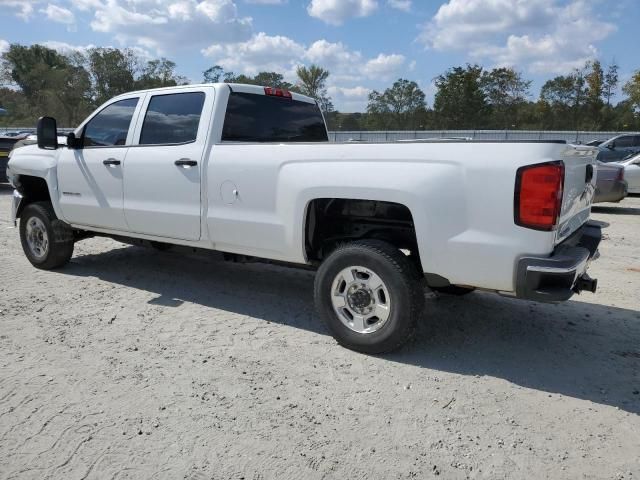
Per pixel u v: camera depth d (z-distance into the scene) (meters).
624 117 55.50
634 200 15.63
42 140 5.55
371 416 3.18
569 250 3.53
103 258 6.89
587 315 5.02
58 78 62.22
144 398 3.34
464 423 3.13
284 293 5.53
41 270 6.26
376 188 3.72
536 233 3.31
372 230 4.23
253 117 5.16
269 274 6.25
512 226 3.36
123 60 60.88
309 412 3.21
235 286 5.75
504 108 59.78
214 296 5.40
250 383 3.56
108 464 2.70
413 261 4.13
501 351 4.15
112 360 3.86
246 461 2.74
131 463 2.71
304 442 2.91
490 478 2.65
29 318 4.67
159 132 5.10
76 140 5.70
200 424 3.06
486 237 3.44
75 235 6.22
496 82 59.12
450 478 2.65
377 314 3.91
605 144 18.95
